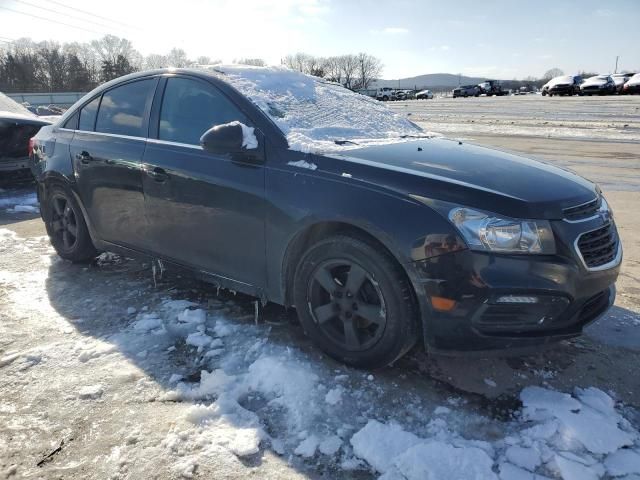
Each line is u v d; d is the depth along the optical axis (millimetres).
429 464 2066
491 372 2750
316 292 2822
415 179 2500
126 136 3654
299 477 2045
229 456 2141
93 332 3188
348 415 2400
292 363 2787
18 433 2287
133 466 2092
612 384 2652
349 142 3061
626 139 12984
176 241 3381
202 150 3145
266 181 2830
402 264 2424
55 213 4406
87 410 2438
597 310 2641
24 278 4086
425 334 2465
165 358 2881
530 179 2648
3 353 2943
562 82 40375
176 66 3621
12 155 6699
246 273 3068
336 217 2574
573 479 2006
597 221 2580
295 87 3594
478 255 2299
